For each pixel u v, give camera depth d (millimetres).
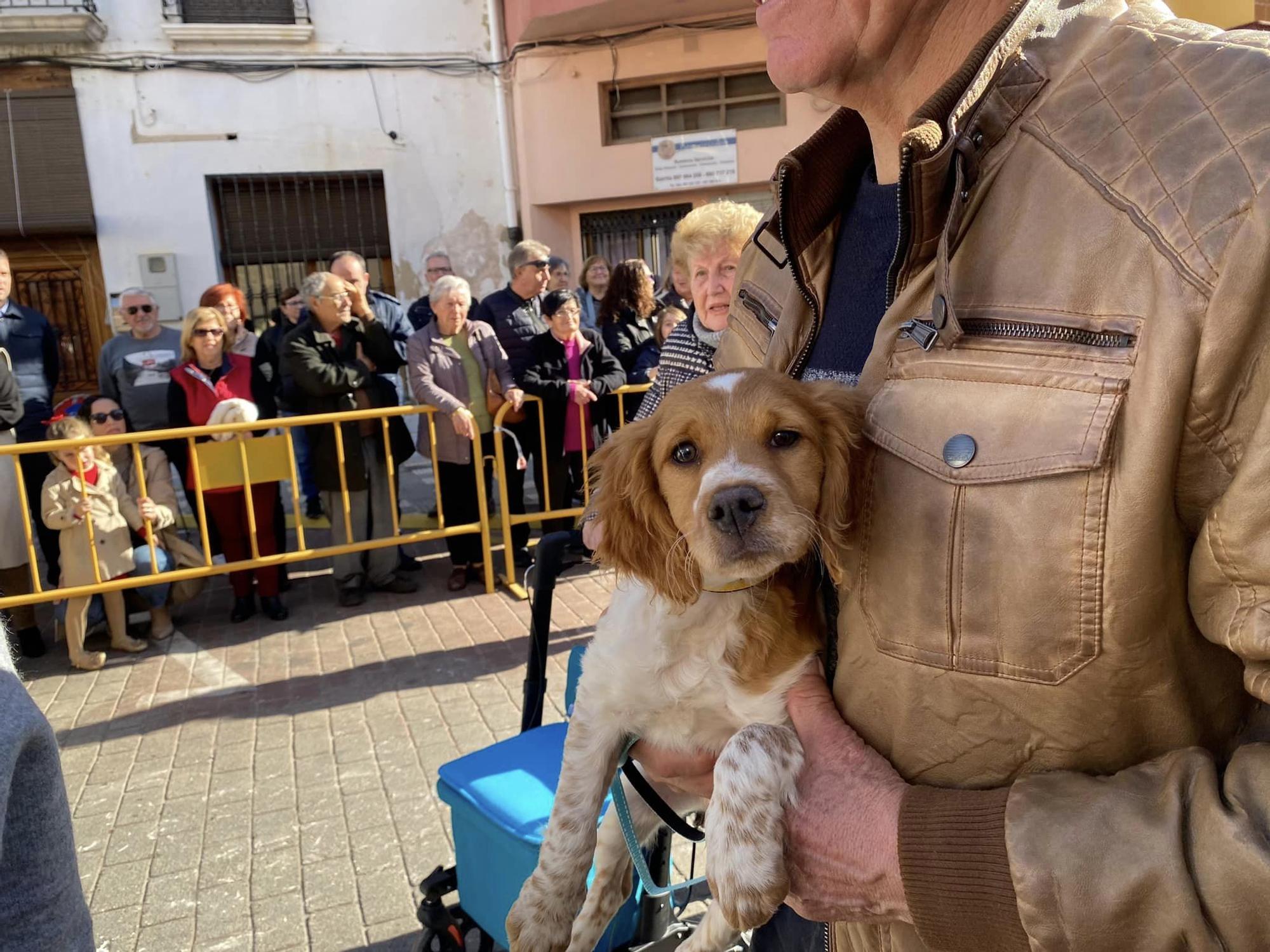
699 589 1428
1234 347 820
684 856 3025
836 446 1224
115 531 5156
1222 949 772
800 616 1461
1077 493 913
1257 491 789
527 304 6348
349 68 9906
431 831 3371
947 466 1013
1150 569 886
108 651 5328
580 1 8992
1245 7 2408
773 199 1451
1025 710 989
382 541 5688
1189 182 877
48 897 833
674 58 9578
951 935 936
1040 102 1050
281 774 3838
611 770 1622
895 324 1154
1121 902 812
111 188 9508
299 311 7188
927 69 1245
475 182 10430
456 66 10148
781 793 1169
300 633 5504
